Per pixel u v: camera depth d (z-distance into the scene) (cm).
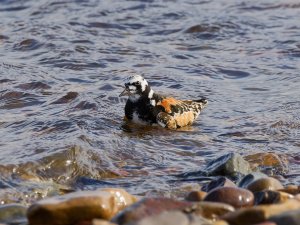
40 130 5941
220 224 3753
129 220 3762
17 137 5738
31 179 4881
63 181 4959
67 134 5747
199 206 3925
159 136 6022
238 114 6656
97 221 3706
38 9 10088
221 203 3997
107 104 6775
